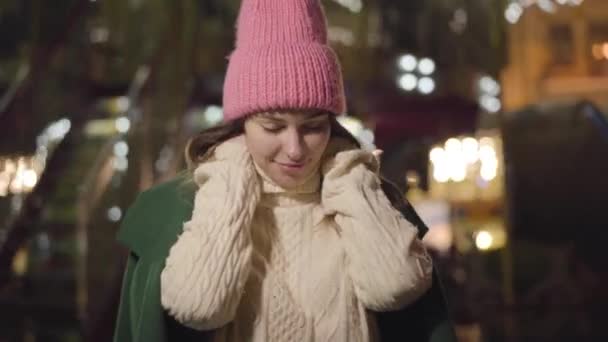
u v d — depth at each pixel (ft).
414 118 27.66
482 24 27.53
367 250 5.54
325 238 5.90
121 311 6.25
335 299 5.70
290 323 5.62
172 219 5.90
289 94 5.52
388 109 27.76
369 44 27.96
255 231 5.83
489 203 22.31
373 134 26.89
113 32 28.43
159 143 24.54
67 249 23.09
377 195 5.78
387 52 28.02
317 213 5.93
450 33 27.71
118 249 21.34
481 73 27.32
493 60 26.84
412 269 5.50
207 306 5.26
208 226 5.42
